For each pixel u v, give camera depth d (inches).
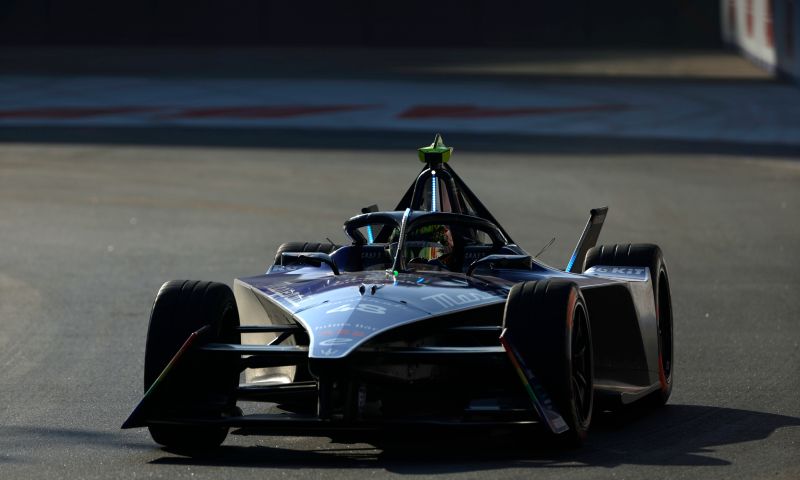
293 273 1096.2
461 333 991.0
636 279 1121.4
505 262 1047.0
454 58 7283.5
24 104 4864.7
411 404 975.0
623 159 3415.4
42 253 2100.1
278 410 1128.2
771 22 6146.7
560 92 5290.4
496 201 2687.0
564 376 885.8
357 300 933.2
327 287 989.2
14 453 957.2
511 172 3159.5
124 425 905.5
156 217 2495.1
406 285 976.9
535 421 903.7
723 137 3902.6
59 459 935.7
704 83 5649.6
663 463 891.4
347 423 884.6
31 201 2706.7
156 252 2102.6
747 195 2795.3
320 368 856.9
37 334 1482.5
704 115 4475.9
